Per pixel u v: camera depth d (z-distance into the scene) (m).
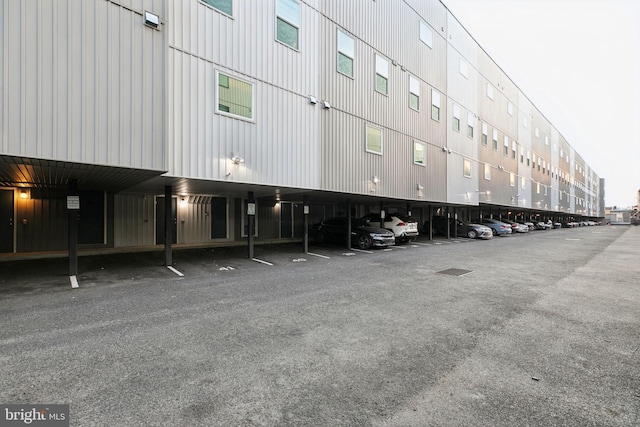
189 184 8.93
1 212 9.53
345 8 11.60
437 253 12.69
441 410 2.54
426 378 3.04
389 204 18.69
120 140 5.94
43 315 4.71
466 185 19.70
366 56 12.48
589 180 70.56
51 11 5.27
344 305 5.46
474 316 4.93
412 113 14.98
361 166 12.10
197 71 7.62
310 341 3.89
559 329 4.39
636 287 6.95
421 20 15.80
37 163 5.66
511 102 27.25
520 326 4.50
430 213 18.44
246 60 8.56
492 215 31.12
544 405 2.63
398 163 14.02
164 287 6.58
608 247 15.42
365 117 12.32
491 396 2.75
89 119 5.61
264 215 16.12
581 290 6.66
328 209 19.48
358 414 2.47
